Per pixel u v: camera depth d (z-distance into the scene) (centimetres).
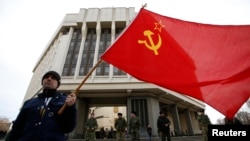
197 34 373
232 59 335
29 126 221
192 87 327
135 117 1050
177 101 3173
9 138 233
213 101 310
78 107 2636
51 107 235
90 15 3272
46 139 211
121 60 351
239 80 316
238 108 298
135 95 2677
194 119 4006
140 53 365
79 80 2641
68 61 2953
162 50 369
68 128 235
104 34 3219
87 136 1043
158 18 404
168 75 344
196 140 1584
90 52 3022
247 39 342
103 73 2762
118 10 3309
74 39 3231
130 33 383
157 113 2648
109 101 3009
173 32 385
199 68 342
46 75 258
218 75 329
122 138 1055
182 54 360
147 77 343
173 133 3102
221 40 355
